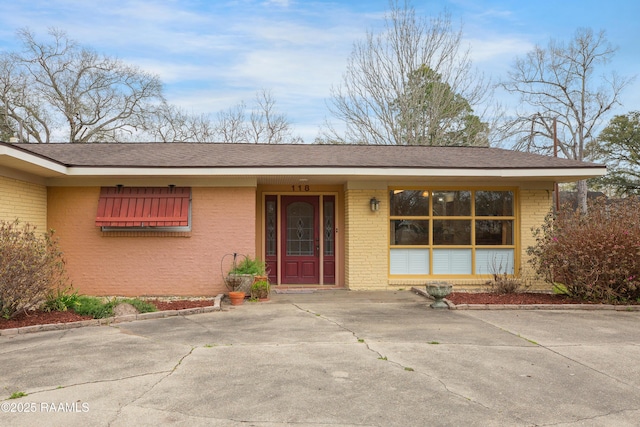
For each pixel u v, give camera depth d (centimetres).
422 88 2942
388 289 1237
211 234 1166
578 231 1036
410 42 2930
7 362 578
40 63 3269
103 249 1155
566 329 777
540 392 487
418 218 1262
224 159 1159
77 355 609
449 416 424
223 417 418
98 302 903
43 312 857
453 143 2980
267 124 3603
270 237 1325
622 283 1009
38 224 1109
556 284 1148
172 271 1159
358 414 426
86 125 3431
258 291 1073
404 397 468
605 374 547
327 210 1334
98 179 1149
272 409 436
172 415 421
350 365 568
